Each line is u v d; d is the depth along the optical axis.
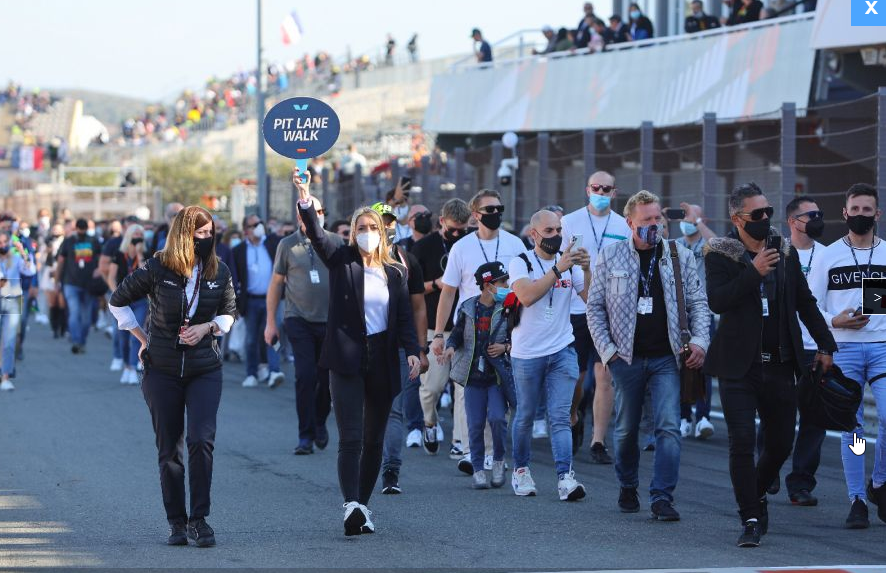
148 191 111.00
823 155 36.84
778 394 16.38
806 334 19.52
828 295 18.16
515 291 19.03
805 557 15.27
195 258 16.31
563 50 55.78
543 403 26.20
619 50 50.72
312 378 24.08
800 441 18.94
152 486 20.50
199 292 16.27
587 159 37.28
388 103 100.12
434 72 97.50
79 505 18.91
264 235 36.00
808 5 42.62
